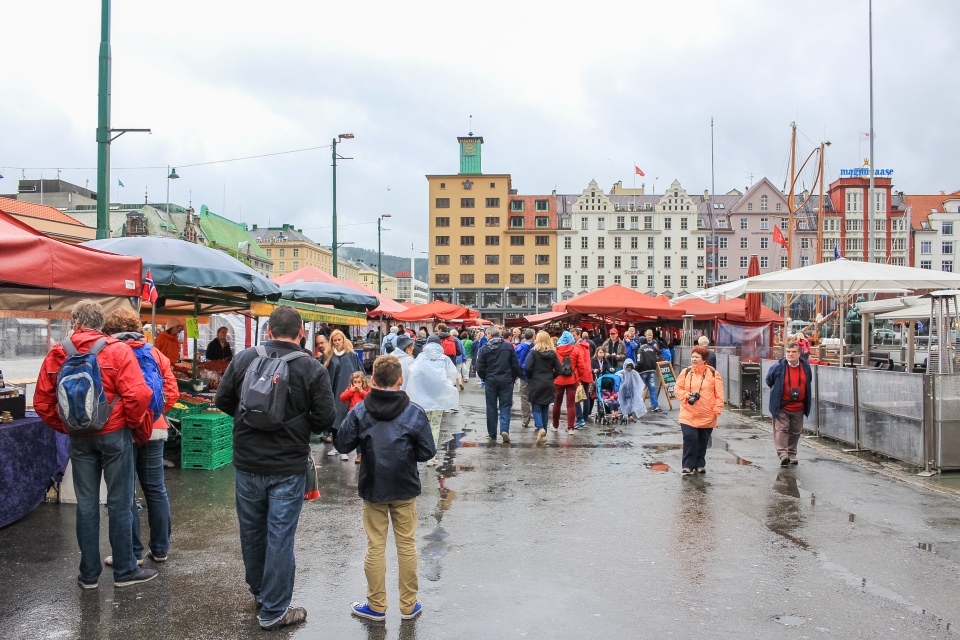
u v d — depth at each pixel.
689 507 7.16
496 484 8.21
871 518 6.77
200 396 9.35
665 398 18.67
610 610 4.56
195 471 8.43
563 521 6.62
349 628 4.27
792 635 4.21
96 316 4.68
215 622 4.31
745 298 24.61
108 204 12.56
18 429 6.19
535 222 100.75
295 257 128.12
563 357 12.22
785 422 9.38
